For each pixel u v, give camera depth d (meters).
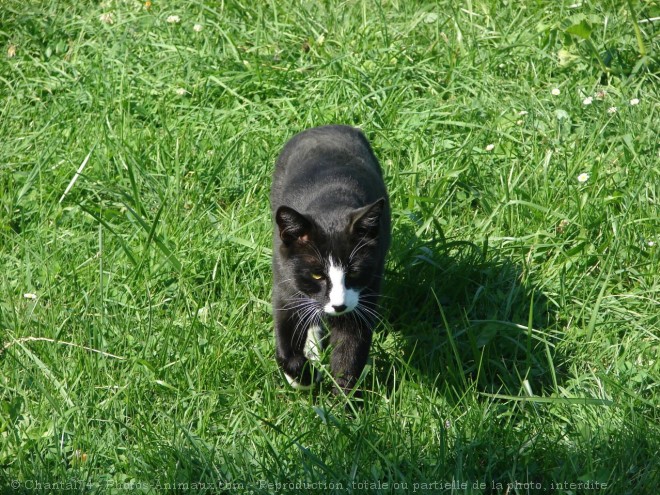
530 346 6.39
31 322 6.64
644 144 8.38
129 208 7.25
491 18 10.27
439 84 9.48
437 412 5.92
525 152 8.49
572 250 7.30
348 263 6.05
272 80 9.49
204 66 9.68
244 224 7.71
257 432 5.87
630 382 6.27
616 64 9.49
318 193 6.53
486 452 5.59
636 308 7.00
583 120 8.87
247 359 6.43
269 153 8.56
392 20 10.52
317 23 10.30
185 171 8.46
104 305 6.85
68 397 5.96
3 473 5.44
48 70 9.88
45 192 8.16
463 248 7.45
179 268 7.05
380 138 8.71
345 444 5.61
